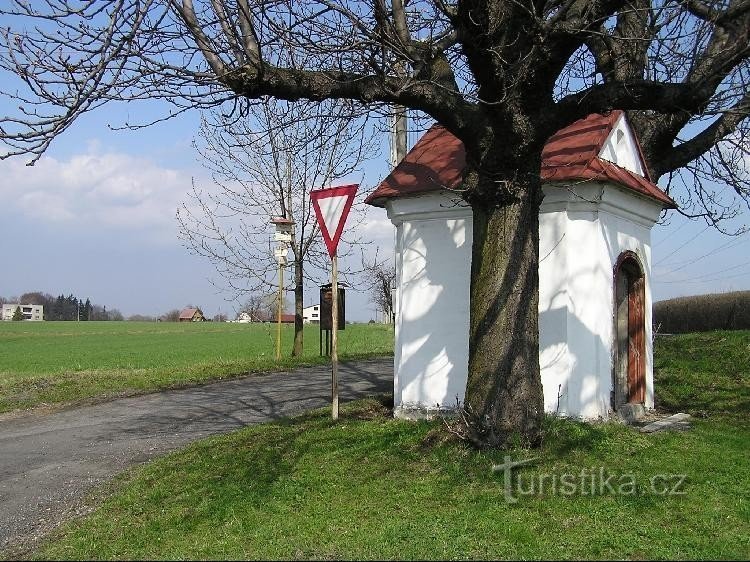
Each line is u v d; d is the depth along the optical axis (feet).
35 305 350.02
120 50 18.24
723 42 28.55
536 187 24.66
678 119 35.27
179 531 18.03
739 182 36.60
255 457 24.77
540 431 23.85
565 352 28.14
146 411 37.96
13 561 16.69
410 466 22.62
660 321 100.48
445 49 24.44
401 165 34.40
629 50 32.40
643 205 32.76
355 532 17.26
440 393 30.71
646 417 31.76
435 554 15.64
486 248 24.53
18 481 24.52
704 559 15.19
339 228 29.63
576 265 28.58
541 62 22.20
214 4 20.12
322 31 23.26
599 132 30.42
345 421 30.30
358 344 98.12
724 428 28.81
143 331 184.96
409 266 32.01
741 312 78.38
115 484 23.16
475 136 23.86
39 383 49.73
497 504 18.97
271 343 114.83
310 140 35.68
